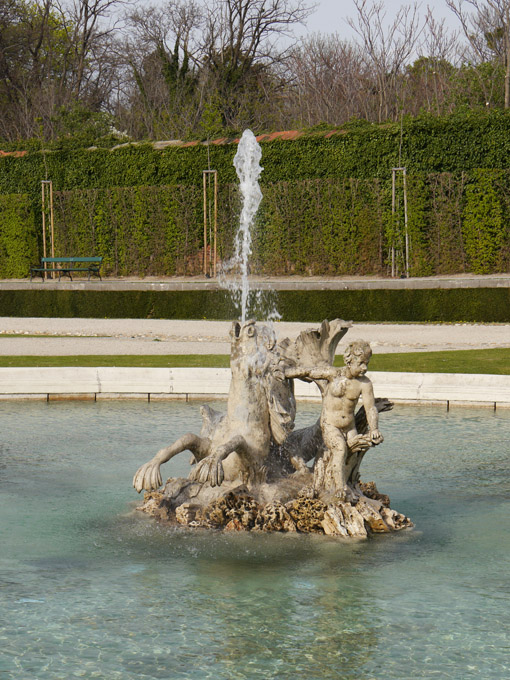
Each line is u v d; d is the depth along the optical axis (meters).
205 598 5.34
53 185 39.66
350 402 6.89
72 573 5.79
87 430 10.92
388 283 28.94
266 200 34.84
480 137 31.66
